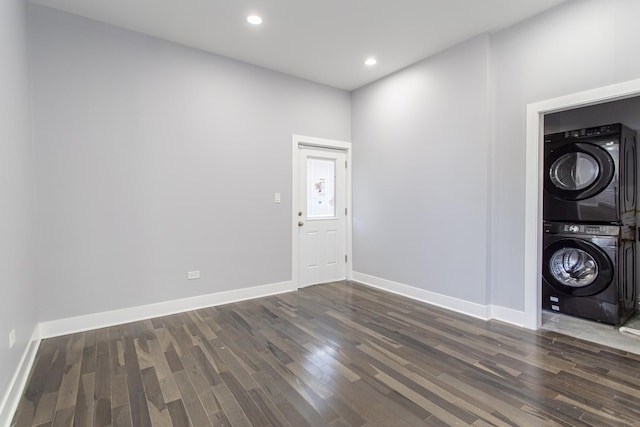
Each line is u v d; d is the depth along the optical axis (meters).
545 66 2.80
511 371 2.19
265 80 3.97
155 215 3.27
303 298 3.90
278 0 2.65
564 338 2.71
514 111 3.02
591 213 3.07
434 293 3.66
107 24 3.01
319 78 4.30
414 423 1.68
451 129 3.46
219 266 3.67
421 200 3.79
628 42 2.37
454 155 3.43
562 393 1.93
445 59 3.50
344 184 4.82
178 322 3.12
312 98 4.39
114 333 2.85
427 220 3.73
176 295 3.40
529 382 2.05
